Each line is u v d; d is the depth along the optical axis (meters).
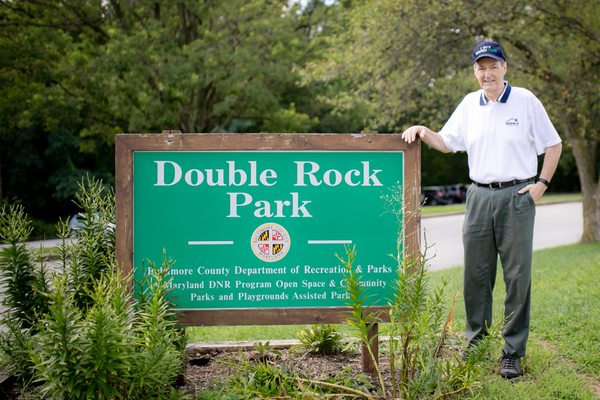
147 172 3.96
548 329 5.29
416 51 12.59
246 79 19.48
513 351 4.11
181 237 3.98
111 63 17.62
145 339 3.26
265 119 22.69
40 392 3.24
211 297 4.00
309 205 4.03
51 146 29.42
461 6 11.78
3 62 18.27
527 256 4.08
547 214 30.27
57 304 2.99
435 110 14.38
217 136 3.97
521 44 12.83
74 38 20.67
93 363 3.02
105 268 4.11
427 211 31.95
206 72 18.80
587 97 13.66
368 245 4.04
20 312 3.99
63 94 19.03
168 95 18.67
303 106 24.70
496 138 4.11
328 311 4.03
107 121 20.80
